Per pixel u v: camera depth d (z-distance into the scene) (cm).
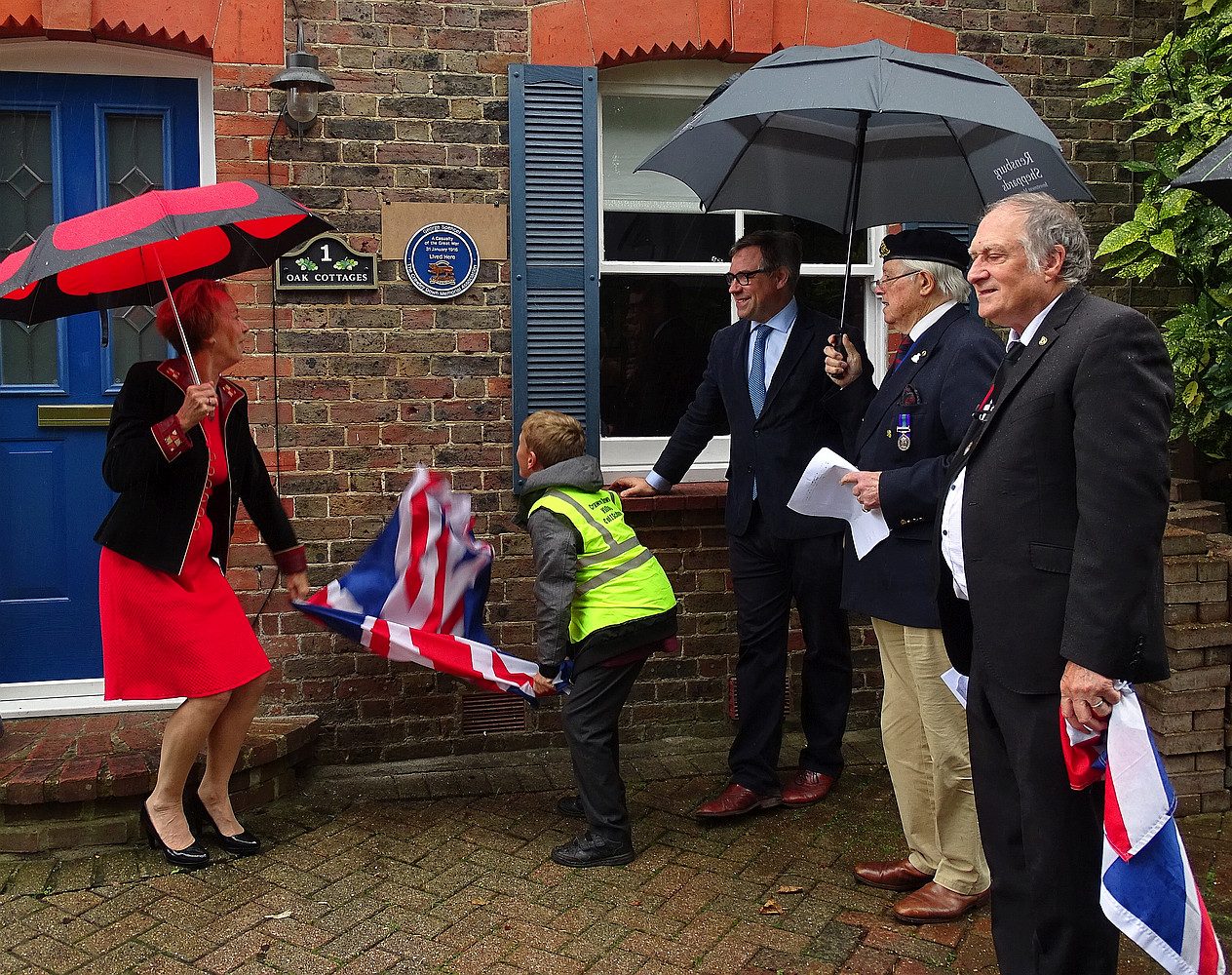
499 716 457
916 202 387
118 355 439
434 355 441
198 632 346
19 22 403
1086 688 230
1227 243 459
